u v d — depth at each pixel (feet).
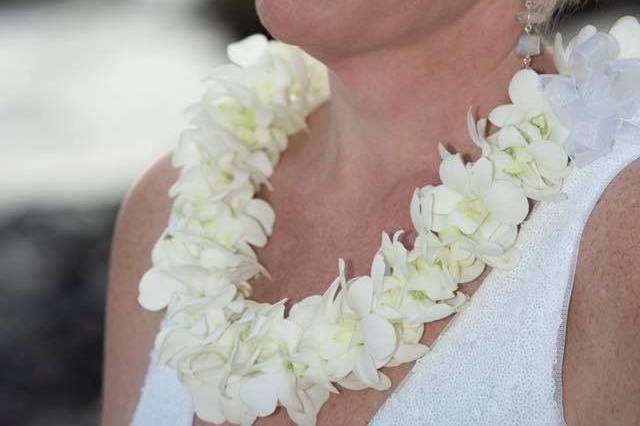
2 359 19.47
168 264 6.63
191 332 6.22
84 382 19.08
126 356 7.36
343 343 5.68
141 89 32.55
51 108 31.17
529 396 5.37
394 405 5.66
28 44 37.27
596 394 5.21
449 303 5.58
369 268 6.20
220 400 5.97
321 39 5.82
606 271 5.20
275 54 7.14
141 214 7.48
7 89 32.68
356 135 6.39
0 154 27.86
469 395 5.51
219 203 6.66
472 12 5.86
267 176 6.88
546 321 5.39
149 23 39.34
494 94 6.01
